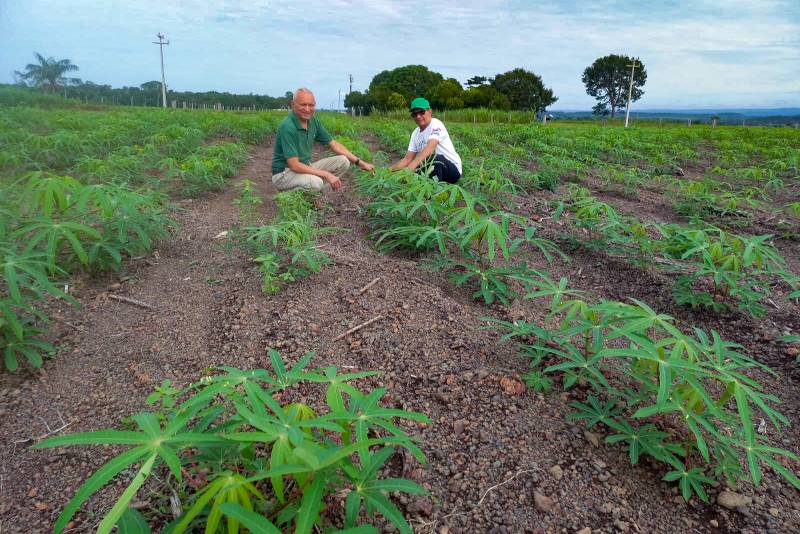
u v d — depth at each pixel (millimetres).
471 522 1560
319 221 4434
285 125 4711
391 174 4461
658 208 5746
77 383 2166
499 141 11758
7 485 1656
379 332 2572
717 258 2926
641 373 1861
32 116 9961
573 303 2045
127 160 5703
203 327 2615
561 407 2057
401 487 1215
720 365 1751
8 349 2158
